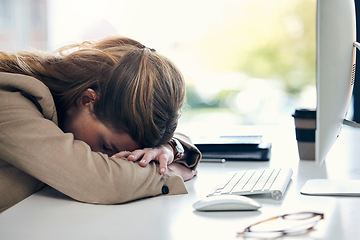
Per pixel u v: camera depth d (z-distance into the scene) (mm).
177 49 8102
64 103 1318
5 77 1207
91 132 1308
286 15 8031
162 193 1255
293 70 8070
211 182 1411
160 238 924
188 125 2771
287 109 8148
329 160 1746
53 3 5750
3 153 1194
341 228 968
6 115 1199
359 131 2486
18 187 1251
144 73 1278
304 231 949
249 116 8258
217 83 8234
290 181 1408
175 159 1443
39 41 5551
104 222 1025
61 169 1175
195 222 1021
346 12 1187
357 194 1222
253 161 1753
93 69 1305
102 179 1174
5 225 1008
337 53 1116
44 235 947
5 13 5305
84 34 6664
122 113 1269
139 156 1283
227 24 8125
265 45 8109
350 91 1290
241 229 971
